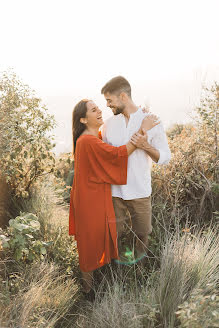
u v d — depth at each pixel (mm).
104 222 2395
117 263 2615
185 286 1950
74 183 2502
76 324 2002
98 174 2334
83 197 2355
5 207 3066
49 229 2932
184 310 1543
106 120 2510
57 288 2174
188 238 2434
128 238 2871
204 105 3279
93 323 1878
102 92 2363
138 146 2227
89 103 2359
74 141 2518
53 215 3324
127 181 2404
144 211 2490
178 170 3258
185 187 3084
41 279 2170
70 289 2205
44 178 3693
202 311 1505
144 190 2428
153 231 2854
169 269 2037
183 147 3385
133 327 1696
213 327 1463
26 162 3377
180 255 2127
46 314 1935
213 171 3201
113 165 2307
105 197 2395
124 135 2404
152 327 1687
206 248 2281
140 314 1793
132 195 2424
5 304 1851
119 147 2268
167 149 2346
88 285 2453
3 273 2215
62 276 2379
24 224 2264
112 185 2514
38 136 2930
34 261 2309
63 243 2803
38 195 3482
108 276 2553
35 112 2893
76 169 2379
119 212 2594
